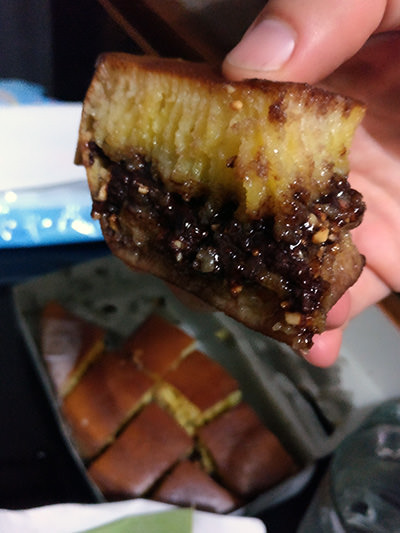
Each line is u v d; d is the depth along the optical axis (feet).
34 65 0.95
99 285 0.75
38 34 0.92
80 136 0.32
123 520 0.44
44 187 0.70
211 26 0.48
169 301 0.77
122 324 0.74
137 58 0.32
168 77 0.29
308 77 0.39
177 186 0.30
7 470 0.55
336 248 0.31
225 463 0.59
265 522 0.54
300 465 0.59
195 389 0.66
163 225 0.32
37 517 0.43
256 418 0.64
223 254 0.30
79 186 0.71
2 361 0.64
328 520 0.47
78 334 0.67
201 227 0.30
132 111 0.31
